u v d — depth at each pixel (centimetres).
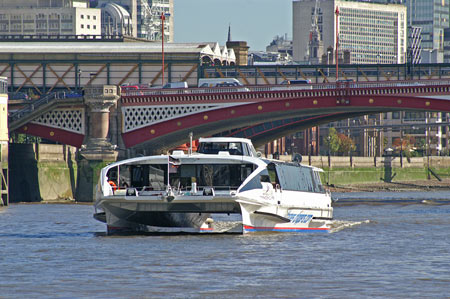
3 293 9650
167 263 11812
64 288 9938
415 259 12556
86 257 12456
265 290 9850
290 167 16212
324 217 17612
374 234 16862
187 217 15625
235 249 13288
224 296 9506
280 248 13588
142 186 15188
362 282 10369
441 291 9788
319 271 11225
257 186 14725
